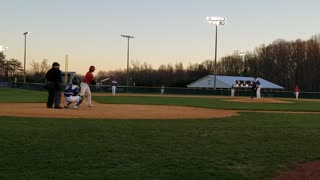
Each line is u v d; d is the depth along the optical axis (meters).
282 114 21.22
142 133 12.18
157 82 119.44
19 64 122.69
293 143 11.30
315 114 22.00
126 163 8.41
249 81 94.69
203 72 133.50
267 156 9.45
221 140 11.44
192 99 40.88
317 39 119.88
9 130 11.98
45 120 14.77
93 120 15.26
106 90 67.75
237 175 7.76
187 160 8.80
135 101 31.62
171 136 11.82
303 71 118.44
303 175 7.98
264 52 130.12
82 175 7.48
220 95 65.81
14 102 26.44
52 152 9.17
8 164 8.09
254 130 13.69
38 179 7.16
